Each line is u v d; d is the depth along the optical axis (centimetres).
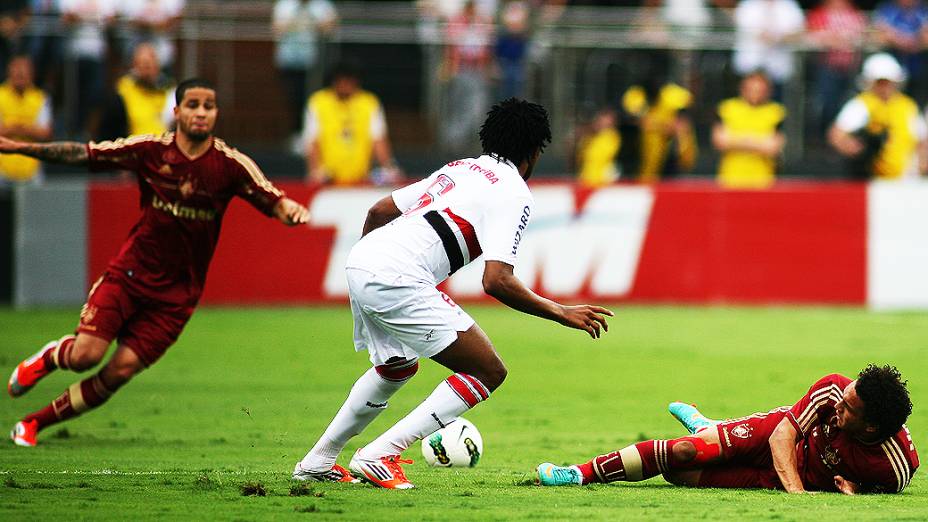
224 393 3903
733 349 4981
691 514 2128
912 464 2338
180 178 2702
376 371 2414
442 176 2414
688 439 2403
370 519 2073
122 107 5819
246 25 7238
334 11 7338
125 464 2741
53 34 6906
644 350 4972
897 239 6159
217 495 2297
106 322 2744
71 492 2325
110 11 6950
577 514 2125
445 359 2356
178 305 2795
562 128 7412
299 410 3606
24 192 5897
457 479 2561
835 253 6181
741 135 6575
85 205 5931
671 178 7012
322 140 6200
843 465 2344
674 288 6172
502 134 2381
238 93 7269
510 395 3978
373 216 2466
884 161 6575
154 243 2753
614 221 6116
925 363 4616
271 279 6069
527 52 7350
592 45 7406
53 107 6919
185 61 7175
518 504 2222
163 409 3612
